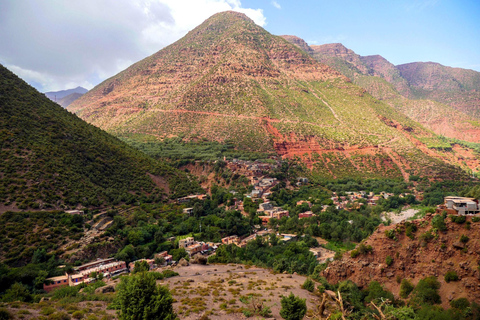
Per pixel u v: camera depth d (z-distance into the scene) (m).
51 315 42.81
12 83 154.00
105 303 52.12
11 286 67.62
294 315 46.75
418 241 61.09
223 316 47.88
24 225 91.44
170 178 170.25
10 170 106.50
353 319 49.84
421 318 50.22
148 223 121.06
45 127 138.12
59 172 119.12
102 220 109.81
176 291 59.03
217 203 157.75
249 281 68.12
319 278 69.44
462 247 55.22
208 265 84.31
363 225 133.50
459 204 58.59
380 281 61.03
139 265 80.81
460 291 52.03
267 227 139.50
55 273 80.56
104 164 147.12
